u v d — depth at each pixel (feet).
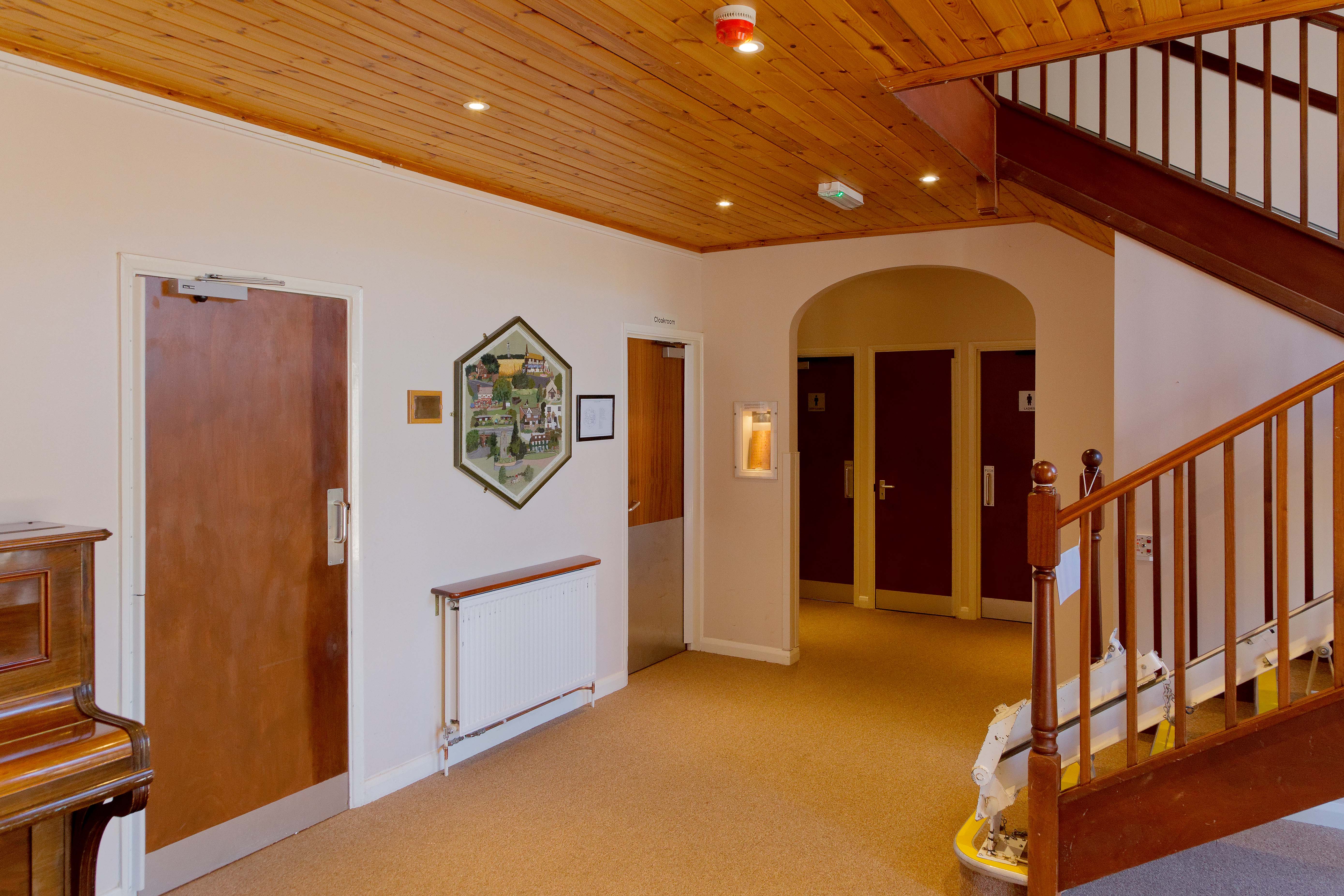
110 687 8.46
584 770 12.27
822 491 23.75
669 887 9.23
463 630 11.95
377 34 7.58
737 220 15.44
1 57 7.57
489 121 9.97
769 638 17.89
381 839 10.25
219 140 9.32
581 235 14.78
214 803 9.53
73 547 6.75
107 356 8.40
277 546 10.10
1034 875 8.48
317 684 10.60
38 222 7.89
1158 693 8.79
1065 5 7.55
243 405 9.70
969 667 17.43
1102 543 14.88
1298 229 9.98
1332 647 10.73
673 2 7.07
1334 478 7.44
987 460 21.49
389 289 11.32
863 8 7.38
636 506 16.96
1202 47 11.19
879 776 12.08
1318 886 9.07
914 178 12.60
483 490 12.89
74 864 6.89
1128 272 11.60
